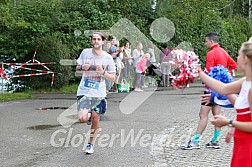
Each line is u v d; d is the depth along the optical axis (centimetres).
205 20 3000
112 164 802
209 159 828
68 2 2352
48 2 2156
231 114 1316
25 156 857
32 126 1152
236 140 502
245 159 491
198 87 2233
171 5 2756
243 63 494
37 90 2033
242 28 3888
